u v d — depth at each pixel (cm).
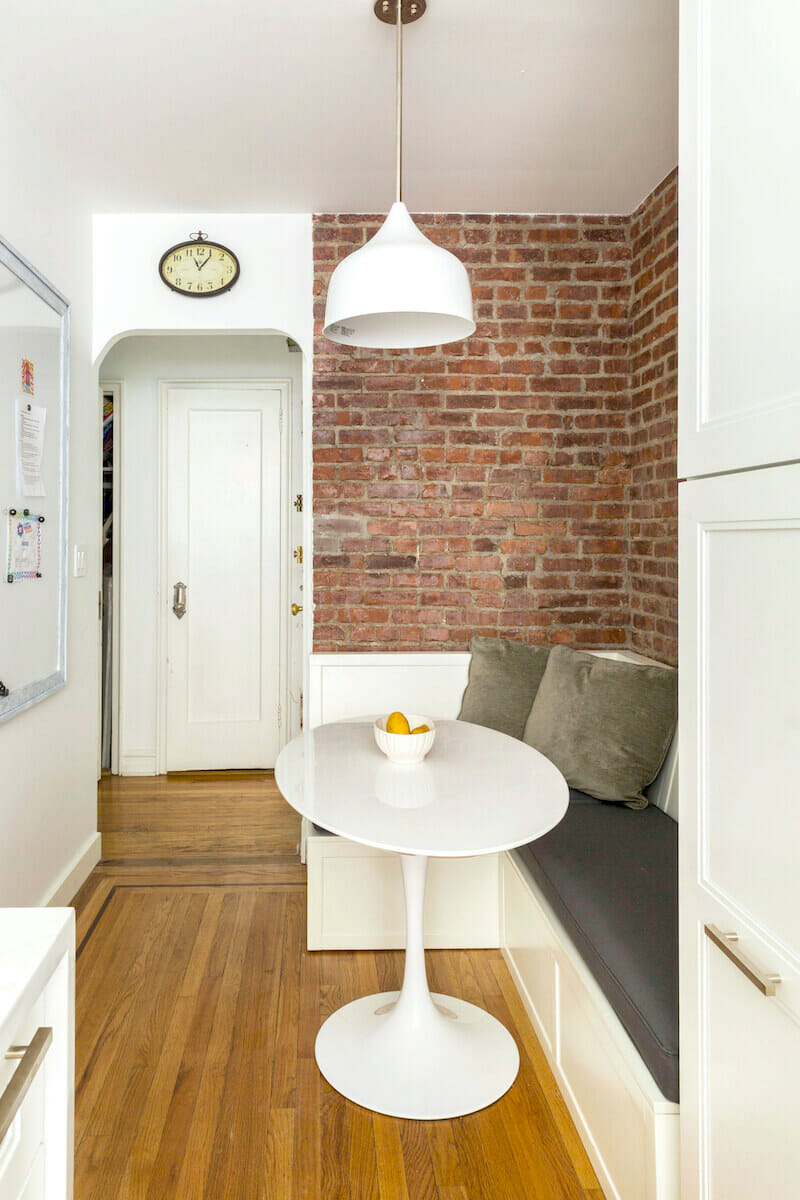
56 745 293
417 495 339
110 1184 172
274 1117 192
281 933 283
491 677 313
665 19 207
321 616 340
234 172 294
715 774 124
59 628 289
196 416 470
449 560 340
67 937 105
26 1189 95
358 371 336
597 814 254
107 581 476
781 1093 106
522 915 240
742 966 108
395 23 208
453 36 214
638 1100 149
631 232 337
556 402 340
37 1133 100
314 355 335
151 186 305
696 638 129
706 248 125
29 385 255
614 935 180
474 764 218
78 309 311
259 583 477
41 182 270
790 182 101
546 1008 213
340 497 338
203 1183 173
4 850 244
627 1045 158
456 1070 205
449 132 265
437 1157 180
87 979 252
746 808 114
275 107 250
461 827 171
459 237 335
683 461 133
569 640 344
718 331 121
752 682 113
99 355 334
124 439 466
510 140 271
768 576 108
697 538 128
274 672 480
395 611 341
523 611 342
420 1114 192
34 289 257
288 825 389
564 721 277
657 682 270
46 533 273
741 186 113
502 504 340
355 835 166
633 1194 153
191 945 274
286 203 321
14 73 231
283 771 210
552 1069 207
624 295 339
